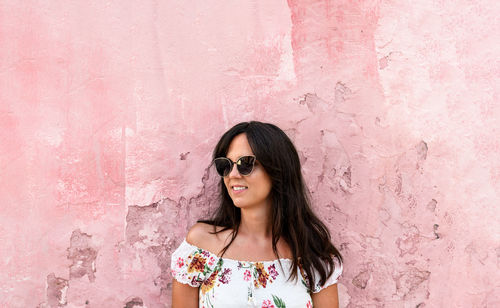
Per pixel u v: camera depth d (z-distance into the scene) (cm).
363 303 242
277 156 201
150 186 227
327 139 245
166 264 228
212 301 191
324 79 247
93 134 222
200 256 200
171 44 232
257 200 200
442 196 250
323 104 246
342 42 249
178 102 232
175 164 230
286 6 245
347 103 247
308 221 218
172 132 230
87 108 222
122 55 227
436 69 252
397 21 252
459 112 253
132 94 227
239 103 239
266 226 212
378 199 246
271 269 199
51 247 216
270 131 203
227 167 197
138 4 229
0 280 212
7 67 216
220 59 237
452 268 248
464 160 252
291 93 244
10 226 213
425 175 249
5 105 215
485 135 253
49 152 218
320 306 215
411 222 247
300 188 214
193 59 234
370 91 249
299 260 209
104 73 225
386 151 248
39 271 215
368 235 245
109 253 222
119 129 225
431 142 251
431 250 248
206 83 235
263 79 242
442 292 247
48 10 221
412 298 245
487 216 252
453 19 254
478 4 251
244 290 191
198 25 236
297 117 244
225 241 206
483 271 251
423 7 253
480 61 254
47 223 216
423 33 253
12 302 212
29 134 217
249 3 242
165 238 228
